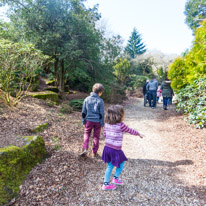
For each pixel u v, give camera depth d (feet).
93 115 10.69
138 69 84.84
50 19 23.49
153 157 11.72
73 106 23.32
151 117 23.27
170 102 32.30
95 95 10.77
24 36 23.13
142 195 7.83
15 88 18.12
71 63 26.73
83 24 24.97
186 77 22.02
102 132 16.66
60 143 11.93
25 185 7.33
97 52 28.58
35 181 7.73
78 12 26.35
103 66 31.09
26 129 11.66
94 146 11.13
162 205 7.18
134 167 10.34
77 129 15.35
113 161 7.86
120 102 34.60
